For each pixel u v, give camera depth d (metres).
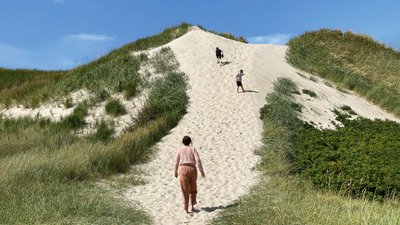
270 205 10.31
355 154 15.00
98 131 19.89
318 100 24.66
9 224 8.48
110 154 14.69
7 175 11.80
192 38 32.53
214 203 11.09
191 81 25.81
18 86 31.34
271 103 21.77
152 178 13.91
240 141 17.75
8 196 10.28
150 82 25.33
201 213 10.16
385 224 8.57
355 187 12.09
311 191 11.93
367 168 13.05
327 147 16.20
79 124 21.64
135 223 9.29
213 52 30.36
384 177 12.43
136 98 23.95
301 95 24.38
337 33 39.38
